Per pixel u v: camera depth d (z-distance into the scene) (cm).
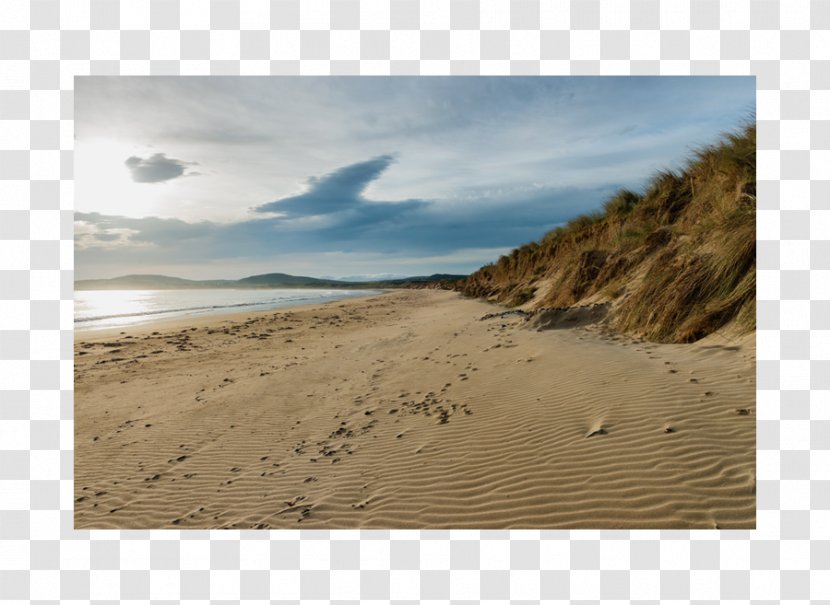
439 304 2980
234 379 903
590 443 404
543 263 2414
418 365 877
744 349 570
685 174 1279
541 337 931
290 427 600
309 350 1234
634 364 598
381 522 357
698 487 323
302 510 386
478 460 423
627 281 1155
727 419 396
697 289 766
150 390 851
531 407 521
